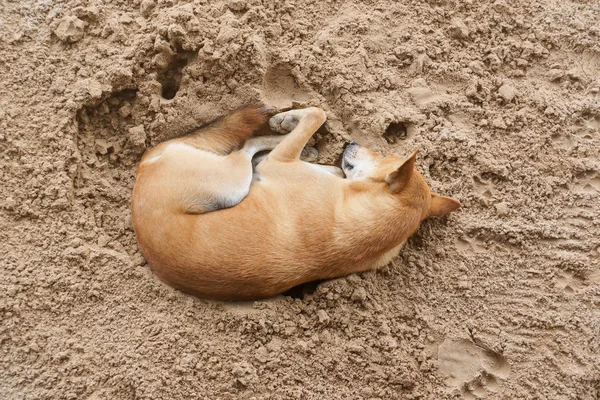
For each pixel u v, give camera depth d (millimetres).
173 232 2059
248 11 2248
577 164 2309
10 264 2121
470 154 2285
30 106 2191
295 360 2133
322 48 2281
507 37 2387
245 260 2062
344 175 2221
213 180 2086
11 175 2160
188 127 2229
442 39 2342
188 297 2131
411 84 2312
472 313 2225
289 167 2139
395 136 2303
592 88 2369
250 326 2119
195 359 2098
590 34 2404
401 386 2164
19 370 2086
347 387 2146
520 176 2299
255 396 2105
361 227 2127
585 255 2260
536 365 2191
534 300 2230
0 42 2215
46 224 2150
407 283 2234
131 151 2232
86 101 2188
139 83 2211
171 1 2242
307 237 2098
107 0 2252
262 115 2182
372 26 2318
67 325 2109
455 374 2193
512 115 2324
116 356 2090
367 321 2174
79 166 2191
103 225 2189
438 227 2262
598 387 2195
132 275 2139
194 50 2211
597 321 2217
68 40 2223
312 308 2158
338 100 2270
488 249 2266
